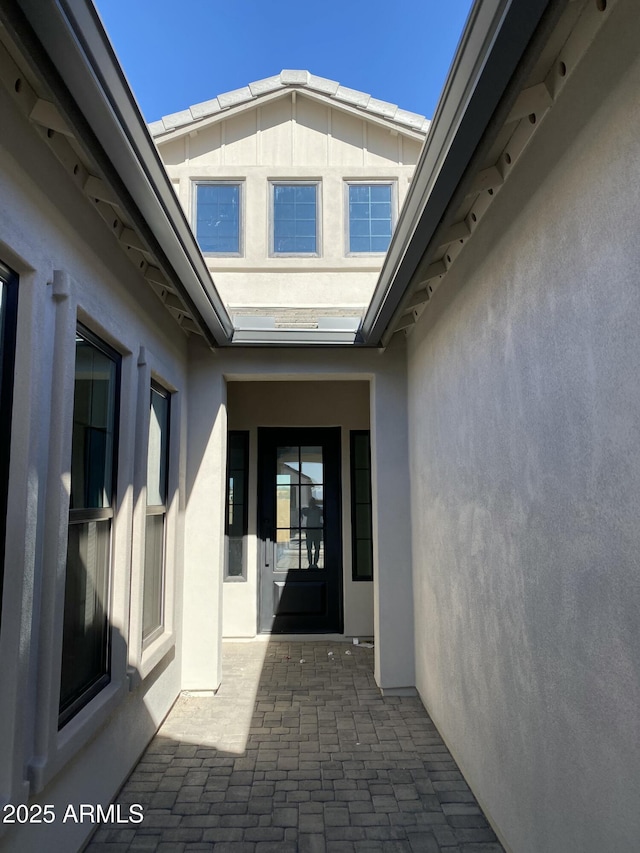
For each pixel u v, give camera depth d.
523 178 1.96
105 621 2.66
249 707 3.91
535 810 1.91
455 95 1.66
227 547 5.70
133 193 2.14
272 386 5.88
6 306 1.76
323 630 5.69
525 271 1.96
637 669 1.30
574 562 1.61
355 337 4.29
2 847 1.63
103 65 1.53
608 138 1.39
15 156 1.70
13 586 1.69
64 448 1.99
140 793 2.78
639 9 1.25
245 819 2.56
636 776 1.30
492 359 2.33
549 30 1.31
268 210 5.54
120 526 2.73
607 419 1.42
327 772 2.98
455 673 3.01
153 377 3.40
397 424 4.41
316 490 5.89
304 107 5.68
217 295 3.44
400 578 4.27
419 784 2.84
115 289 2.62
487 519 2.42
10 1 1.26
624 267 1.33
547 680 1.81
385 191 5.64
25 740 1.77
